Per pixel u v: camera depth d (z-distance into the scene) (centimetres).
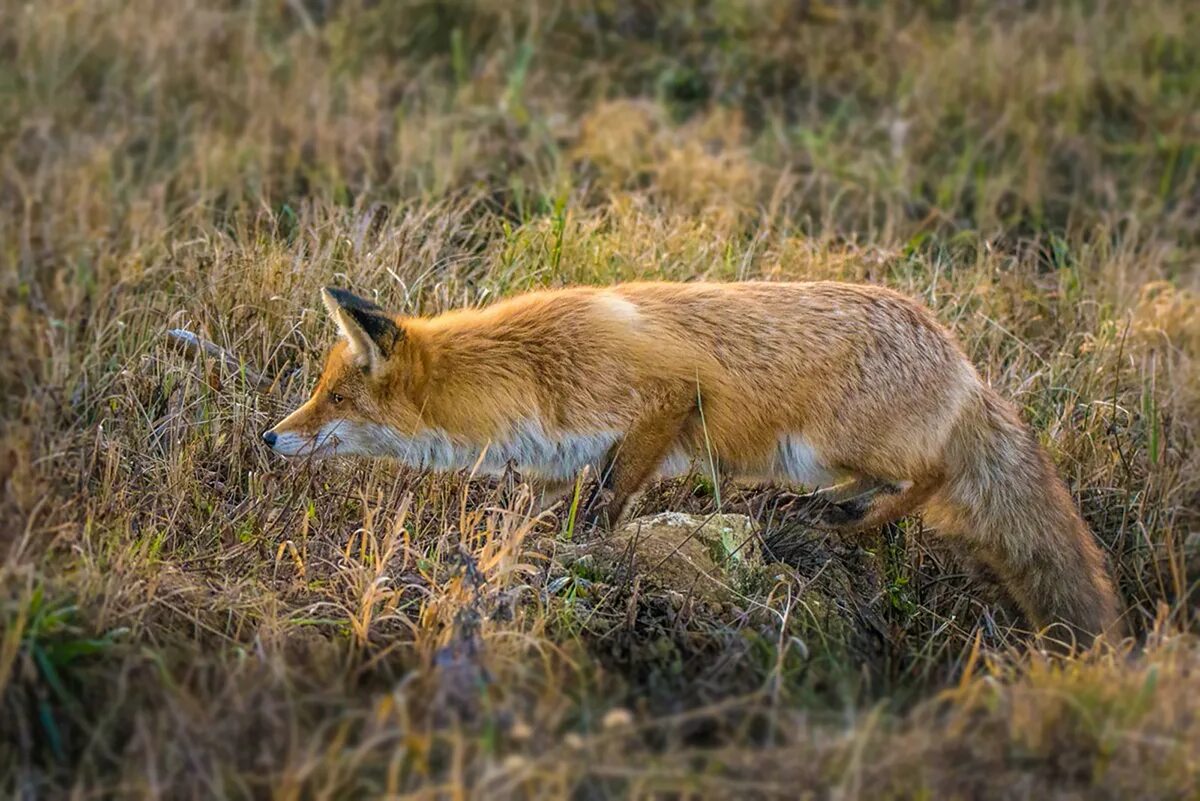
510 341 1535
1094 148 2780
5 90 2798
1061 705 1178
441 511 1557
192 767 1076
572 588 1400
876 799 1074
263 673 1198
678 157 2505
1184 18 3266
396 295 1906
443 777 1083
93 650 1203
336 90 2838
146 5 3070
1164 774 1115
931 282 2111
